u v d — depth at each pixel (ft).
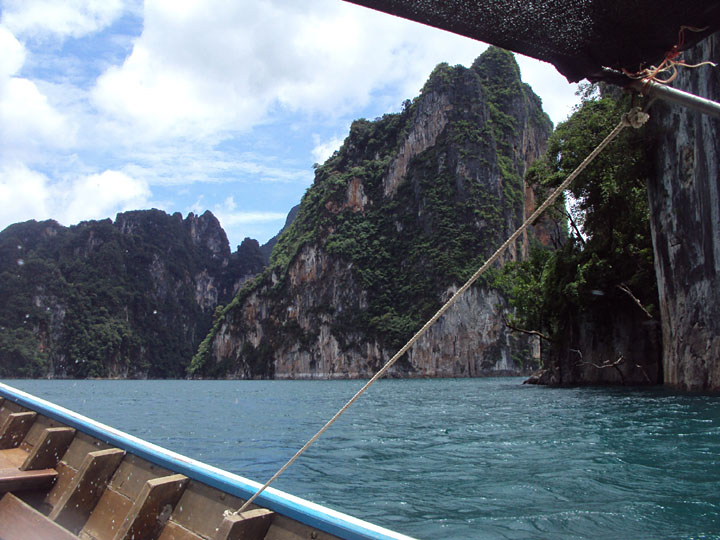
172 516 13.03
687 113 86.69
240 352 542.57
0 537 13.69
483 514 21.42
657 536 18.07
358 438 46.93
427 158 487.61
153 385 328.08
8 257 621.72
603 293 115.85
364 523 10.64
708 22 7.00
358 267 488.02
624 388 106.22
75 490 14.28
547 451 35.88
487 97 483.92
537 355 431.43
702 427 44.04
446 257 439.22
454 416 66.44
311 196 581.94
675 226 90.48
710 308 83.66
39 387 264.11
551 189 131.23
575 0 6.81
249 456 38.04
